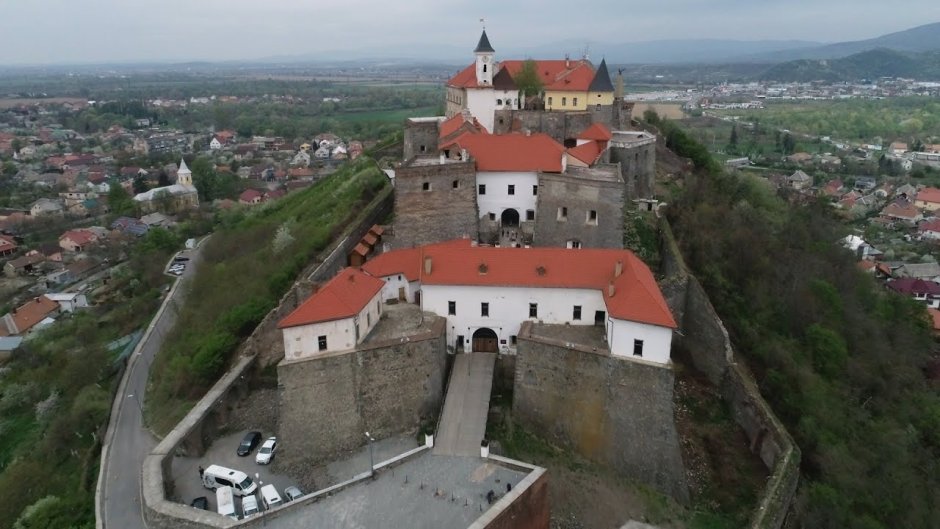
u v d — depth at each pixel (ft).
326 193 401.70
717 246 265.13
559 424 199.11
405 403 200.85
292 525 153.58
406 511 158.10
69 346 338.13
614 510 182.39
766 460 196.44
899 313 320.91
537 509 166.09
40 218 644.27
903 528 189.57
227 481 179.93
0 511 208.44
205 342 242.37
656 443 186.50
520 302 215.51
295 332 189.67
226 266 327.06
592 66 411.95
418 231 266.16
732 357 219.61
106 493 192.75
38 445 243.81
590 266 213.87
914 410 247.50
